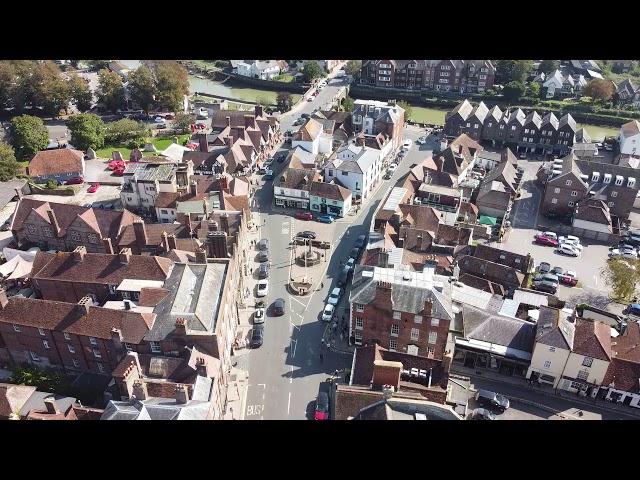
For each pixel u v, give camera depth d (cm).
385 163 17600
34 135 18162
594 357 8738
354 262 12444
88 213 12438
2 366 9931
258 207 15125
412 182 14500
